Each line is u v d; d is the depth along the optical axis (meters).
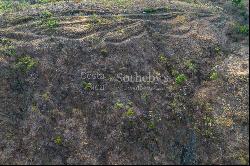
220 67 31.44
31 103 28.84
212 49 32.59
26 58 30.61
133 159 26.62
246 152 27.28
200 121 28.77
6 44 31.83
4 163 26.56
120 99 28.81
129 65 30.66
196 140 28.03
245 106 29.16
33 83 29.61
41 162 26.55
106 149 26.91
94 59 30.73
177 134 28.03
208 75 31.11
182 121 28.59
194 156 27.50
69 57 30.81
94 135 27.45
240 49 32.88
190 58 31.81
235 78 30.61
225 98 29.73
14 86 29.67
